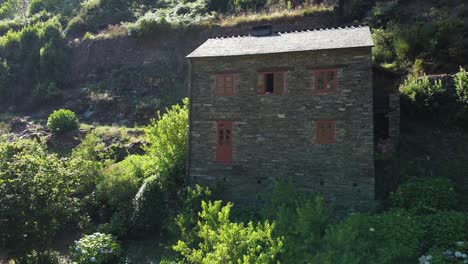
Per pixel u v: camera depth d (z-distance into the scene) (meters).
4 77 34.09
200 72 17.56
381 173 15.92
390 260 10.61
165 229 15.12
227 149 17.03
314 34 17.61
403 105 19.77
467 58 21.22
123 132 25.19
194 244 13.38
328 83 15.59
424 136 18.31
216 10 37.53
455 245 10.61
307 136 15.79
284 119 16.16
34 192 12.88
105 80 32.25
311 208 11.98
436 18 25.80
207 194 15.53
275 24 30.91
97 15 40.09
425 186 13.70
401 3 29.66
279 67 16.28
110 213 16.56
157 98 28.83
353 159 15.07
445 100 19.17
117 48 34.00
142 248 14.58
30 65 34.53
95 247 13.23
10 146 15.83
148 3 43.97
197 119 17.56
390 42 25.17
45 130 27.09
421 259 10.39
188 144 17.62
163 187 16.55
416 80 20.38
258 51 16.50
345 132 15.22
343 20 29.58
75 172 15.52
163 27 33.25
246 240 10.99
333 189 15.29
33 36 36.81
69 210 14.00
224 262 10.50
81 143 24.00
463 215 11.82
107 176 17.28
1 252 14.53
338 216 14.34
